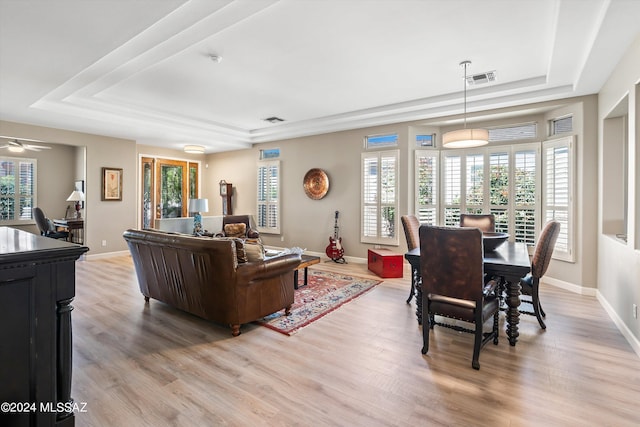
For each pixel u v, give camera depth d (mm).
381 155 6086
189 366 2475
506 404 2020
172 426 1820
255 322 3369
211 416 1903
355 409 1975
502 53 3453
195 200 6633
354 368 2457
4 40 2805
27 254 1430
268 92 4695
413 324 3326
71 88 4066
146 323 3336
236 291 2996
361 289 4547
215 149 8430
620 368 2451
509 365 2496
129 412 1930
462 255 2451
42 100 4590
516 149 5145
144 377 2314
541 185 4926
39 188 7539
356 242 6469
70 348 1618
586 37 2889
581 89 4039
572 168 4379
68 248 1561
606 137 3914
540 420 1873
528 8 2633
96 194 6617
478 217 4551
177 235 3312
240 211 8445
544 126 4914
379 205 6133
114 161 6879
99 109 5152
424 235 2602
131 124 5664
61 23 2533
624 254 3064
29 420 1481
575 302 3973
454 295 2533
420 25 2893
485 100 4766
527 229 5047
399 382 2268
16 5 2289
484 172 5438
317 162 6969
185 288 3318
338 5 2576
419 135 5902
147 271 3750
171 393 2125
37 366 1491
